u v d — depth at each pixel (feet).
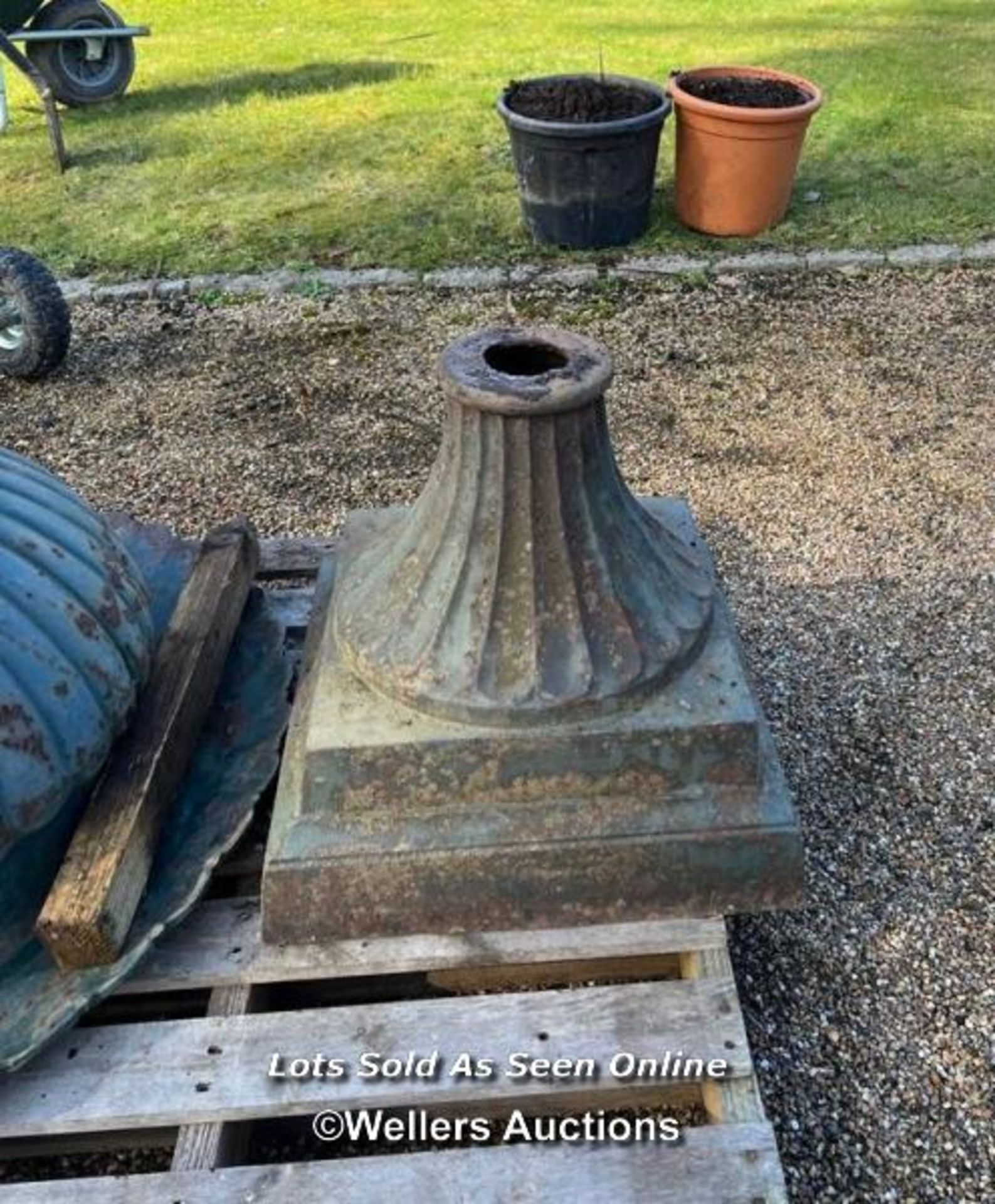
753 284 13.84
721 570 9.45
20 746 5.37
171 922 5.73
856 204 15.56
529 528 5.75
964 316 13.04
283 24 27.50
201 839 6.18
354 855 5.70
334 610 6.62
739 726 5.69
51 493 6.42
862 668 8.41
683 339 12.85
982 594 9.08
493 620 5.78
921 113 18.71
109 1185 5.07
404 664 5.87
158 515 10.50
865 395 11.76
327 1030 5.58
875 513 10.08
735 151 14.17
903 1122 5.71
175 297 14.24
